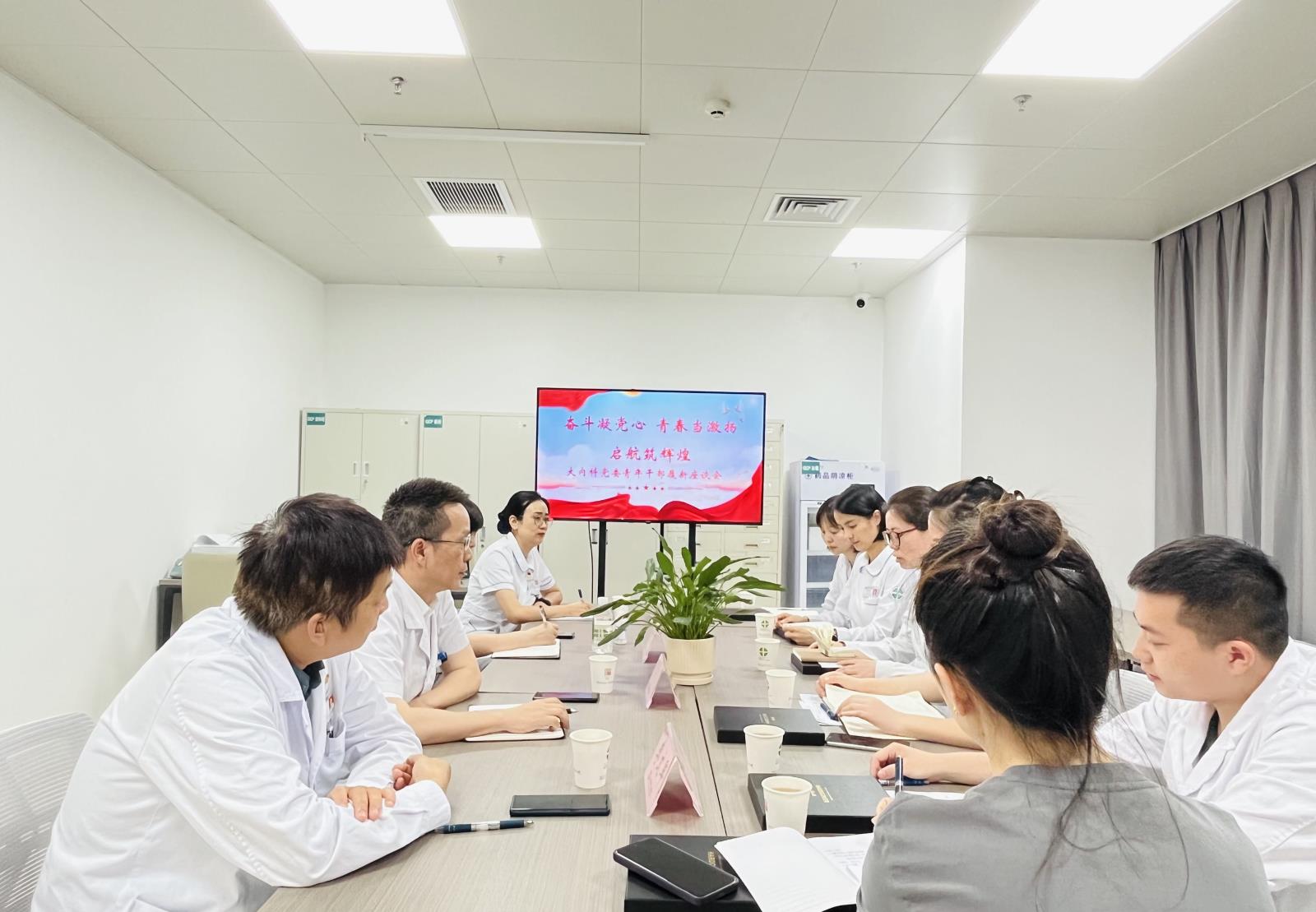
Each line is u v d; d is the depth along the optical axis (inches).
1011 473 168.1
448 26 94.5
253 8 91.7
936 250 178.5
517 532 136.6
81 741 54.2
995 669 30.1
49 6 91.1
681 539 206.4
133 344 135.6
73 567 121.6
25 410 111.3
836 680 80.9
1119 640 34.7
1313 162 127.3
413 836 47.3
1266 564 47.7
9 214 108.0
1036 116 114.7
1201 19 91.0
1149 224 158.1
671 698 78.5
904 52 98.6
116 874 43.8
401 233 173.5
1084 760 29.7
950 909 28.2
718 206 153.1
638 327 221.9
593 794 54.8
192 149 130.6
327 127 122.0
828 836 47.9
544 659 98.0
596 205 153.8
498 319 220.7
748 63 101.7
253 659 47.3
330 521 46.9
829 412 222.5
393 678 71.4
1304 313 128.6
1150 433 169.5
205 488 159.5
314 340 212.5
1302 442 128.2
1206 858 27.5
